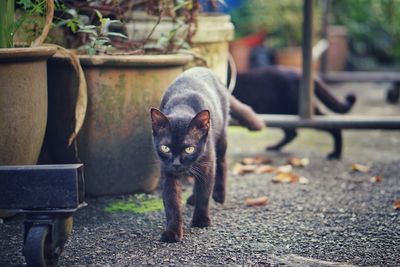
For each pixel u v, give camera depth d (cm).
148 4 440
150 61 379
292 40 1045
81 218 361
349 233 339
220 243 321
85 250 308
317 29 1055
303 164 515
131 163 396
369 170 500
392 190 435
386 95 862
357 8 1146
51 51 332
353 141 633
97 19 439
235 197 414
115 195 407
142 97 386
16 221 348
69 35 434
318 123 541
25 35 401
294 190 435
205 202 347
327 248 314
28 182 272
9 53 302
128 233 335
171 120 322
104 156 388
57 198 272
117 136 386
